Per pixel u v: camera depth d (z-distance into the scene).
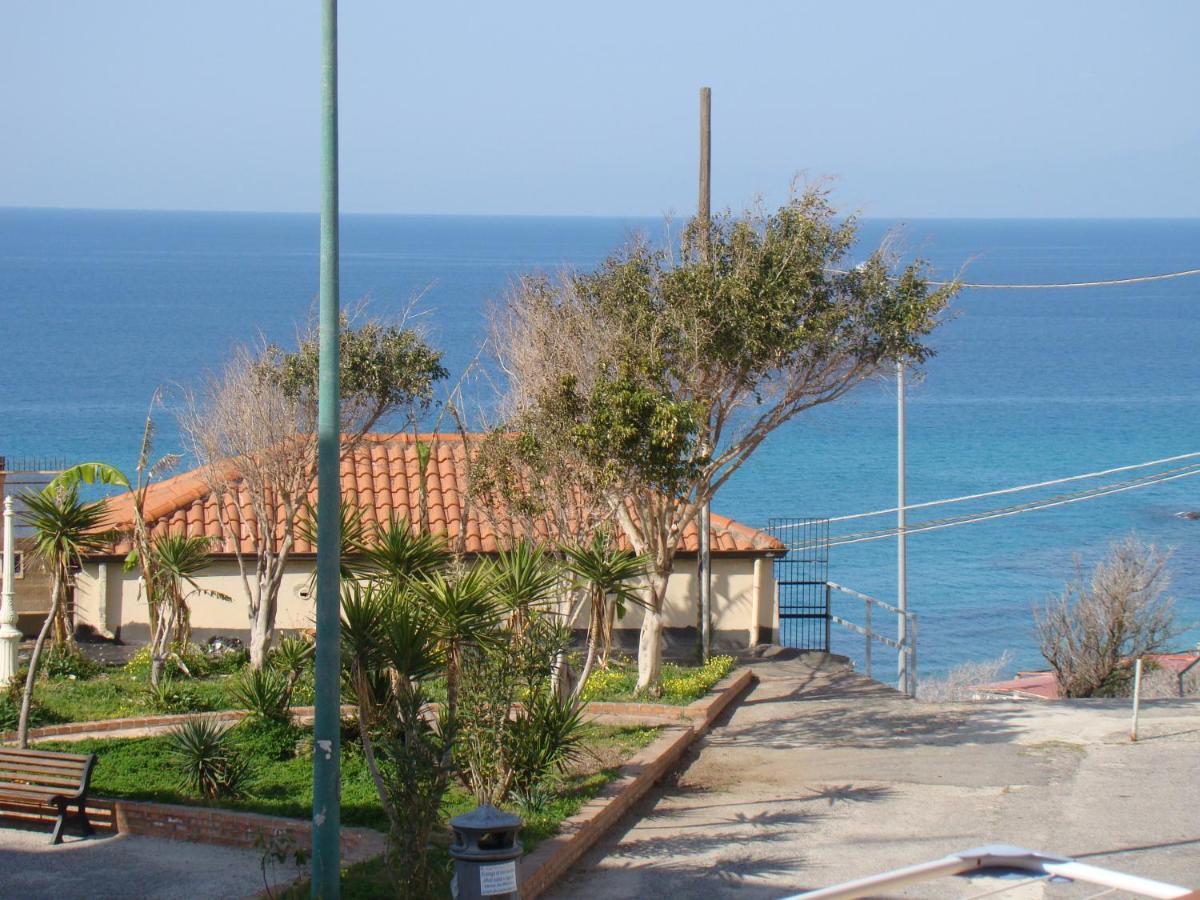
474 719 11.80
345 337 19.17
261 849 11.03
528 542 14.67
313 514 20.19
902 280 16.59
